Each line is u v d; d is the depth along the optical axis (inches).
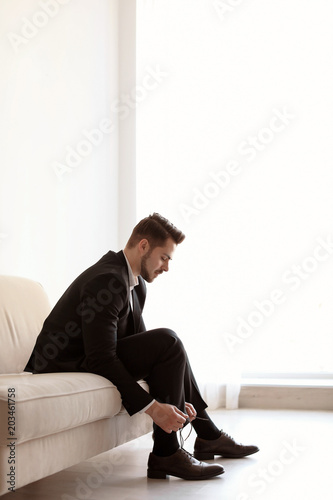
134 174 172.2
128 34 175.5
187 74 171.3
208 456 92.6
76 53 148.4
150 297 164.4
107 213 164.2
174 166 169.3
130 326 88.5
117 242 171.0
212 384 154.6
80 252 148.1
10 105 120.2
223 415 142.2
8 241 118.3
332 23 167.0
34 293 101.6
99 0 161.9
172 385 81.2
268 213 164.4
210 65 170.4
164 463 81.7
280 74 167.2
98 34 161.0
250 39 169.0
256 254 163.5
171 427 77.7
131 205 171.6
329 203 163.9
